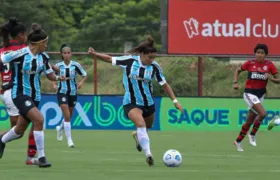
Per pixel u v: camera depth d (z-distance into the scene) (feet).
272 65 152.05
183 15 236.43
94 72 221.66
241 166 116.37
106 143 169.48
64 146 159.02
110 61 110.52
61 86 160.76
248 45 238.48
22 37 110.63
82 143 168.86
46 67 107.24
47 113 216.95
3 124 215.92
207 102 222.07
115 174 100.68
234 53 237.86
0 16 451.94
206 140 183.62
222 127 222.07
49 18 486.79
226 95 246.68
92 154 137.49
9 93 114.21
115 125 219.82
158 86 245.24
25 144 158.81
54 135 194.18
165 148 156.97
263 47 150.92
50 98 216.95
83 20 513.04
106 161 122.11
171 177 98.17
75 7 563.89
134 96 110.52
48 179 93.61
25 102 103.91
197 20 236.84
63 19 538.47
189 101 221.87
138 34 498.28
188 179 96.17
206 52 237.45
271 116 224.12
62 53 163.63
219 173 104.47
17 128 107.76
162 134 205.05
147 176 98.84
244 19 238.07
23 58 103.09
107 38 494.59
